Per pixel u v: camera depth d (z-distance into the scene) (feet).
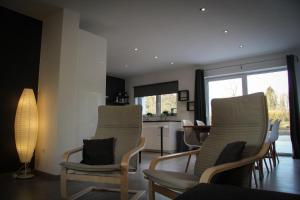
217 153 6.24
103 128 9.07
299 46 16.89
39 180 9.92
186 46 16.89
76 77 11.85
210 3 11.03
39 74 12.57
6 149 11.28
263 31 14.23
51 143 10.92
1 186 8.98
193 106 22.17
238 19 12.64
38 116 11.89
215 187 2.78
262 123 5.68
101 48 13.42
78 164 6.82
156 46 16.90
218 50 17.76
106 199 7.50
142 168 12.43
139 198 7.53
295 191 8.25
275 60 18.29
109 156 7.75
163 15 12.24
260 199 2.34
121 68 23.32
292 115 16.69
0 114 11.20
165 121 20.84
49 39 12.24
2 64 11.43
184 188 4.29
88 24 13.35
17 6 11.48
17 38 12.03
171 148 20.29
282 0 10.75
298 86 17.20
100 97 13.03
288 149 17.69
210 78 21.99
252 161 5.08
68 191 8.34
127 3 11.09
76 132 11.53
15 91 11.75
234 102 6.50
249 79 19.98
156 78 25.25
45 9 11.74
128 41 15.92
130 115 8.73
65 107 11.18
